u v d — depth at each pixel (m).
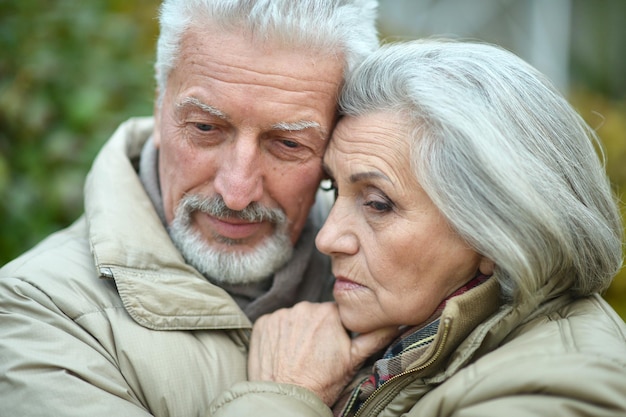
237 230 1.67
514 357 1.29
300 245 1.84
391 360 1.49
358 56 1.61
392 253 1.46
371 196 1.48
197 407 1.51
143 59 3.13
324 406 1.47
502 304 1.49
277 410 1.40
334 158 1.56
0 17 2.98
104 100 2.91
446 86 1.42
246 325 1.64
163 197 1.75
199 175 1.63
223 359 1.59
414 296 1.48
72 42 3.01
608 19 5.41
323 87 1.57
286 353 1.58
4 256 2.62
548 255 1.42
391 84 1.48
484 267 1.47
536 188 1.40
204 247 1.69
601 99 4.79
